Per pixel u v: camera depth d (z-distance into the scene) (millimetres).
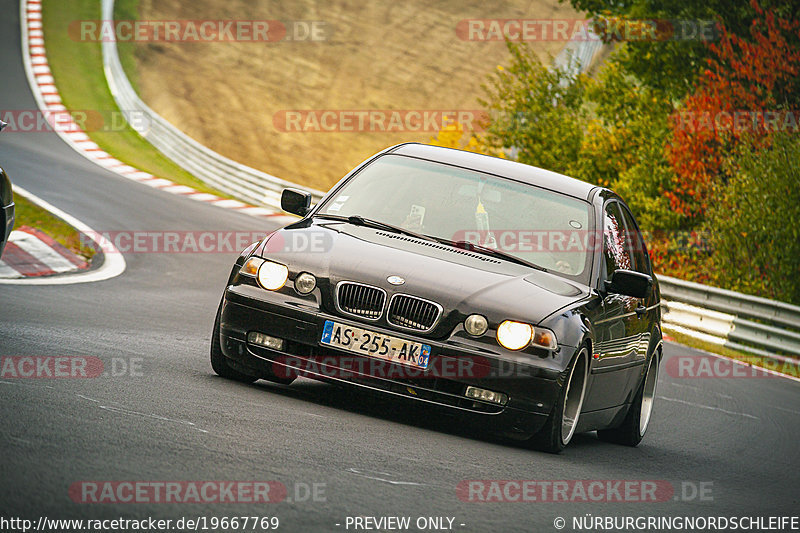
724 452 25391
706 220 77062
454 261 20922
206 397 19297
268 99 124625
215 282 45312
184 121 113438
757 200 67438
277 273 20578
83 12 141250
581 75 92312
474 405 19531
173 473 13578
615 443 25141
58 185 66750
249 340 20594
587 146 89125
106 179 74750
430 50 145875
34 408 16203
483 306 19688
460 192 23203
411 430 19562
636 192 84375
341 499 13711
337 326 19812
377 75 137125
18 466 12781
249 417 17969
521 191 23438
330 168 106875
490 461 18109
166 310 35094
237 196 85125
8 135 89812
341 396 22125
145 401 18062
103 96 112750
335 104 127000
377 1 160625
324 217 22906
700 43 89375
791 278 66938
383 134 119438
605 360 21953
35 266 41188
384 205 23000
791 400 38375
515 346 19469
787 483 22141
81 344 24344
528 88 91562
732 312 53750
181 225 61375
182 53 133125
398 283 19844
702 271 73188
